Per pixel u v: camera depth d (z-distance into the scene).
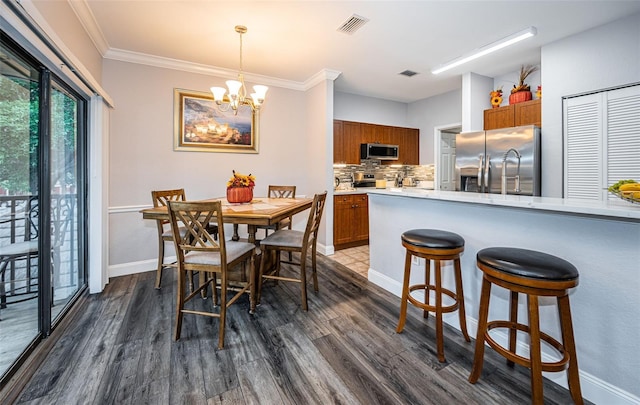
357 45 3.03
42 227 1.85
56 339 1.86
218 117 3.65
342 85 4.48
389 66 3.65
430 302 2.26
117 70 3.06
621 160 2.60
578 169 2.86
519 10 2.41
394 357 1.70
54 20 1.84
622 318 1.27
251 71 3.73
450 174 5.28
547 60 3.04
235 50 3.10
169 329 2.01
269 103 4.02
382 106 5.30
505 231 1.72
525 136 3.14
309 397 1.39
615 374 1.29
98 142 2.63
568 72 2.88
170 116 3.36
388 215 2.68
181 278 1.89
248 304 2.41
